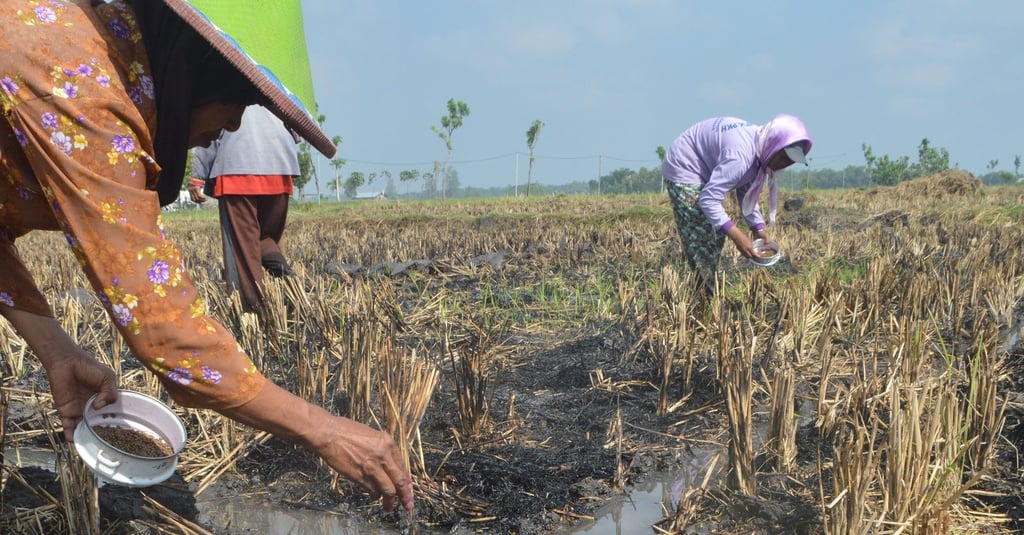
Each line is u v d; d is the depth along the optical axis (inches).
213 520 107.3
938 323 198.8
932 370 155.2
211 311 214.2
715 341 181.9
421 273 328.2
